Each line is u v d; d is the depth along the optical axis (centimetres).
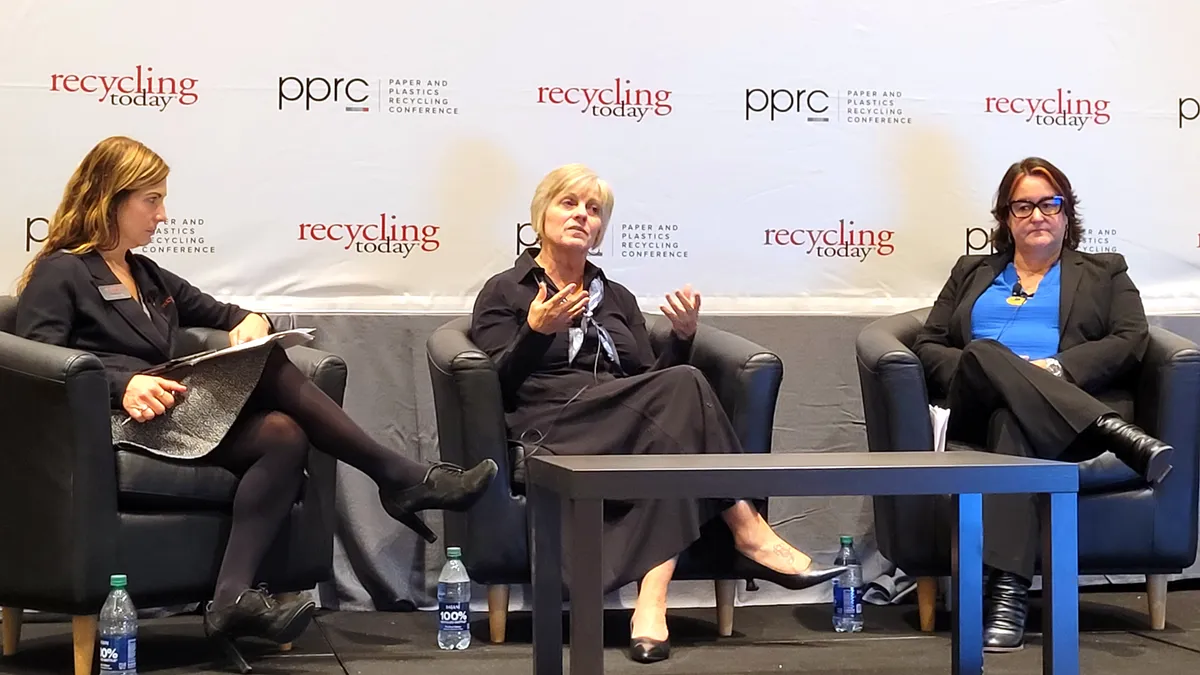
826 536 308
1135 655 232
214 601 207
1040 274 287
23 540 207
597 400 240
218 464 218
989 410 255
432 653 239
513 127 305
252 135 295
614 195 309
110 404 212
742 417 245
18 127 286
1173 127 328
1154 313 322
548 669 183
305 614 202
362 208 300
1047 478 174
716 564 240
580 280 273
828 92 318
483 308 263
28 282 233
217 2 294
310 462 236
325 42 298
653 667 225
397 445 297
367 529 290
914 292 320
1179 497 251
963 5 322
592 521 160
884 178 319
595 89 309
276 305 296
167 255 292
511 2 305
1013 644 237
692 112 312
